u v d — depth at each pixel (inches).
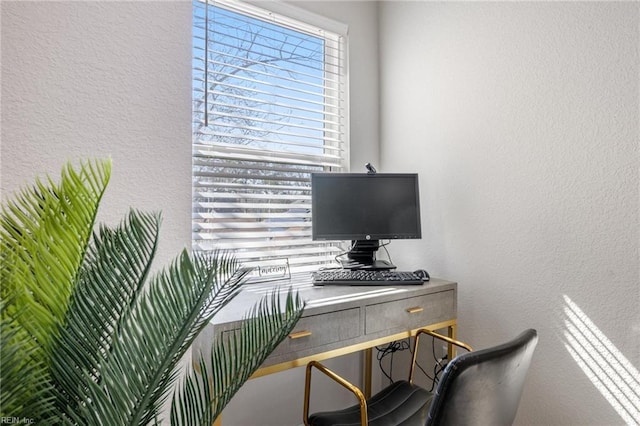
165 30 39.4
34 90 32.4
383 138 95.8
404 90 90.4
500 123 72.0
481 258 74.9
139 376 22.0
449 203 80.6
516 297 69.6
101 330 22.8
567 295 63.2
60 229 21.9
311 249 87.9
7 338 17.9
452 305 72.7
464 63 77.9
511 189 70.4
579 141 61.8
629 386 56.6
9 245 22.0
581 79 61.6
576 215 62.1
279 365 52.3
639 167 55.6
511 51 70.6
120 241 25.1
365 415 49.4
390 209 79.3
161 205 39.0
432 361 83.4
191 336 26.0
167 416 36.7
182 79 40.6
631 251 56.4
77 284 22.4
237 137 78.4
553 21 65.0
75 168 34.2
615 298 57.9
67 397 21.1
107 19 35.9
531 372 67.5
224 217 74.9
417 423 56.1
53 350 20.9
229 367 30.8
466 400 36.8
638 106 55.7
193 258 27.8
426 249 85.2
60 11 33.5
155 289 24.1
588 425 60.7
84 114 34.7
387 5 94.8
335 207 78.5
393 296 64.5
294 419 79.4
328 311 57.2
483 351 37.6
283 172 85.7
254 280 74.2
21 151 31.9
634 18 56.2
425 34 85.6
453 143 79.9
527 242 68.1
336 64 92.8
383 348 92.0
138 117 37.6
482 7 75.0
